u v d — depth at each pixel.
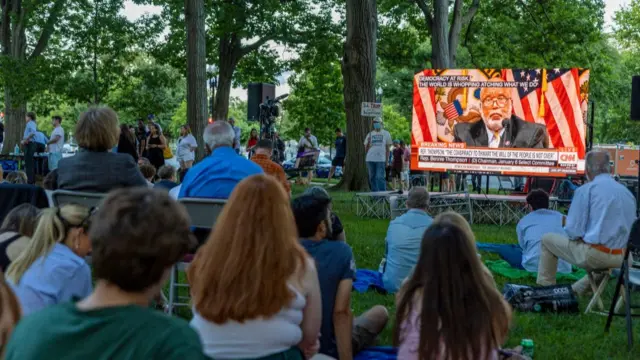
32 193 6.21
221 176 5.57
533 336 6.11
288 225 2.97
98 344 1.80
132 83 36.88
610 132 48.56
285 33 34.03
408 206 7.40
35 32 34.25
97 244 1.89
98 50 33.47
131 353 1.79
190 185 5.60
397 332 3.40
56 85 33.12
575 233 6.83
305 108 41.47
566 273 8.69
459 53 37.88
